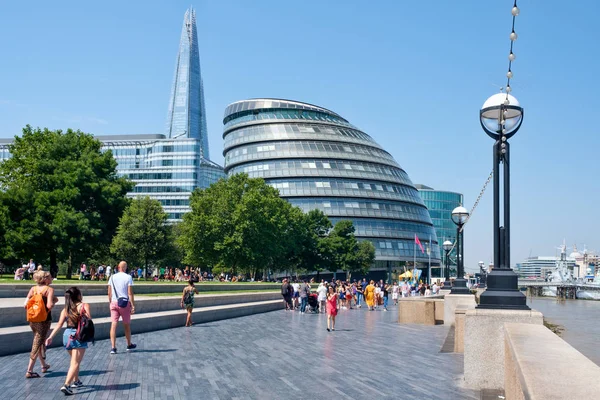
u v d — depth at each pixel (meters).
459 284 35.34
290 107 151.12
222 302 40.00
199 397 12.38
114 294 19.16
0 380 13.82
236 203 81.75
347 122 160.00
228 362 17.45
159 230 80.44
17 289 28.91
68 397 12.10
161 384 13.75
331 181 138.12
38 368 15.59
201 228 79.00
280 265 102.06
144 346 21.02
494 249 14.23
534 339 8.55
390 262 140.25
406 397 12.48
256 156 142.38
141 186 198.12
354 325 32.88
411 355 19.61
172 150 198.62
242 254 78.12
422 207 154.00
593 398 4.38
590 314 99.19
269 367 16.59
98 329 22.72
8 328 18.95
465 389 13.38
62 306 21.50
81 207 63.66
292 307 49.06
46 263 69.44
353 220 136.12
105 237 66.06
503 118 14.41
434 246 151.50
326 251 108.62
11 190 58.56
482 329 13.46
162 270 85.31
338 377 15.02
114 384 13.66
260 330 28.53
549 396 4.45
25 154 66.62
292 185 137.00
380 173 145.12
